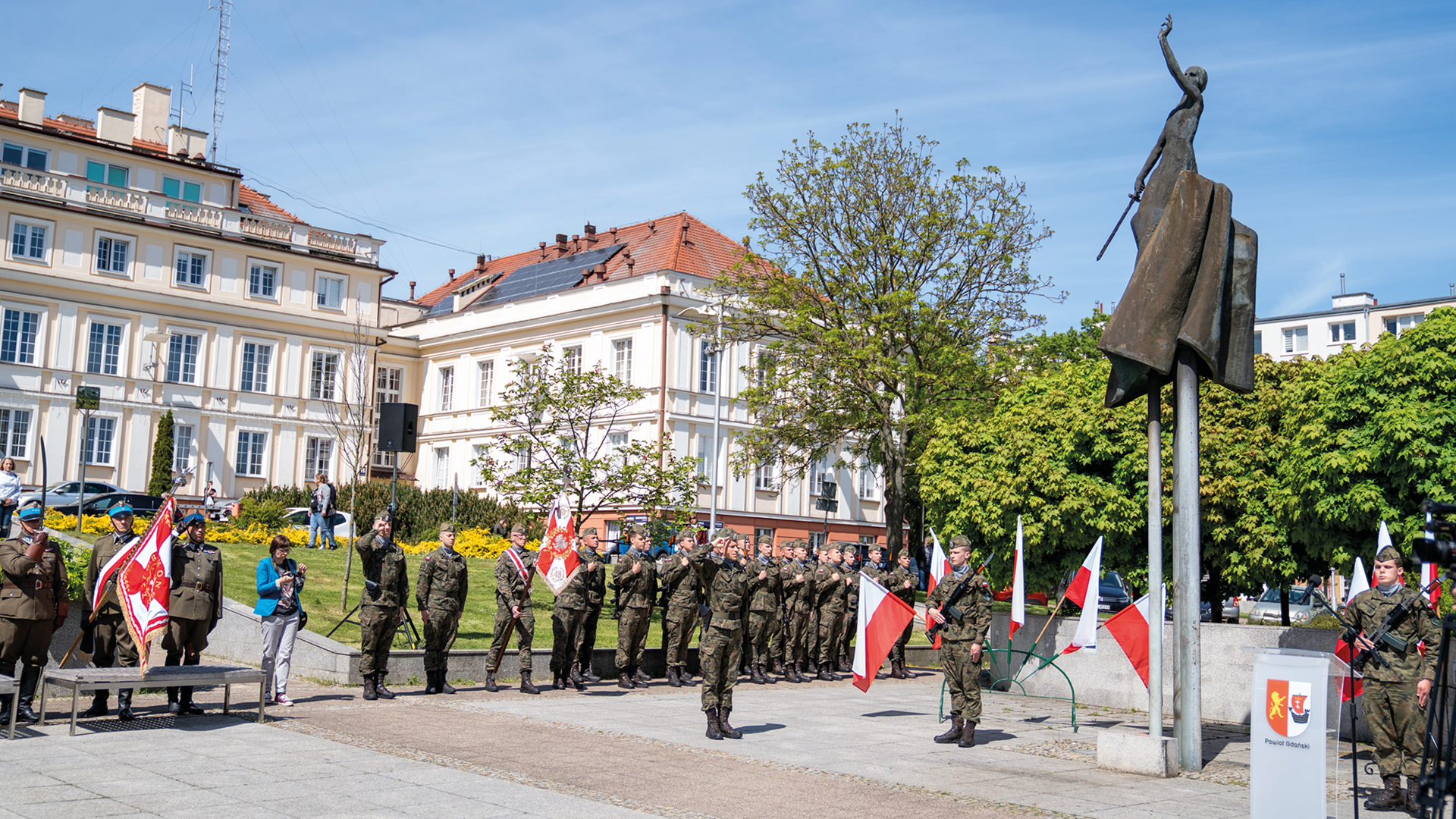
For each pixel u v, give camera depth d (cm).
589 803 885
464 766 1020
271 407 4981
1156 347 1175
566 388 2373
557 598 1647
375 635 1442
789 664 1989
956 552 1298
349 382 5203
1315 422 1881
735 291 3659
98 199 4578
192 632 1246
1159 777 1111
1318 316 7381
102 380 4559
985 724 1485
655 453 2409
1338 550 1867
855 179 3366
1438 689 911
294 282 5081
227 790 880
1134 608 1443
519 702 1495
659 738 1230
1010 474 2309
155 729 1145
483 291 5753
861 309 3359
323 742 1115
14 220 4378
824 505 3341
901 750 1220
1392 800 970
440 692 1534
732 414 4800
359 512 3359
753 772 1049
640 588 1727
